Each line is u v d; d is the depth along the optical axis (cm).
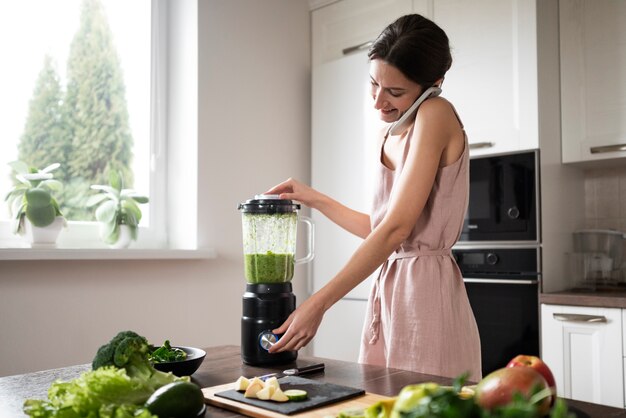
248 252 127
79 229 238
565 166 257
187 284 255
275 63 299
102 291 227
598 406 89
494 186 245
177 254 242
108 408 76
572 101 251
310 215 307
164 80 271
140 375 90
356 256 125
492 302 242
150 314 241
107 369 85
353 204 287
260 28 291
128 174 260
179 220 265
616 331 208
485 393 68
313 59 316
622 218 266
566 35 254
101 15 255
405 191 129
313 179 306
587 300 214
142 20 267
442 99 141
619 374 207
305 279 308
